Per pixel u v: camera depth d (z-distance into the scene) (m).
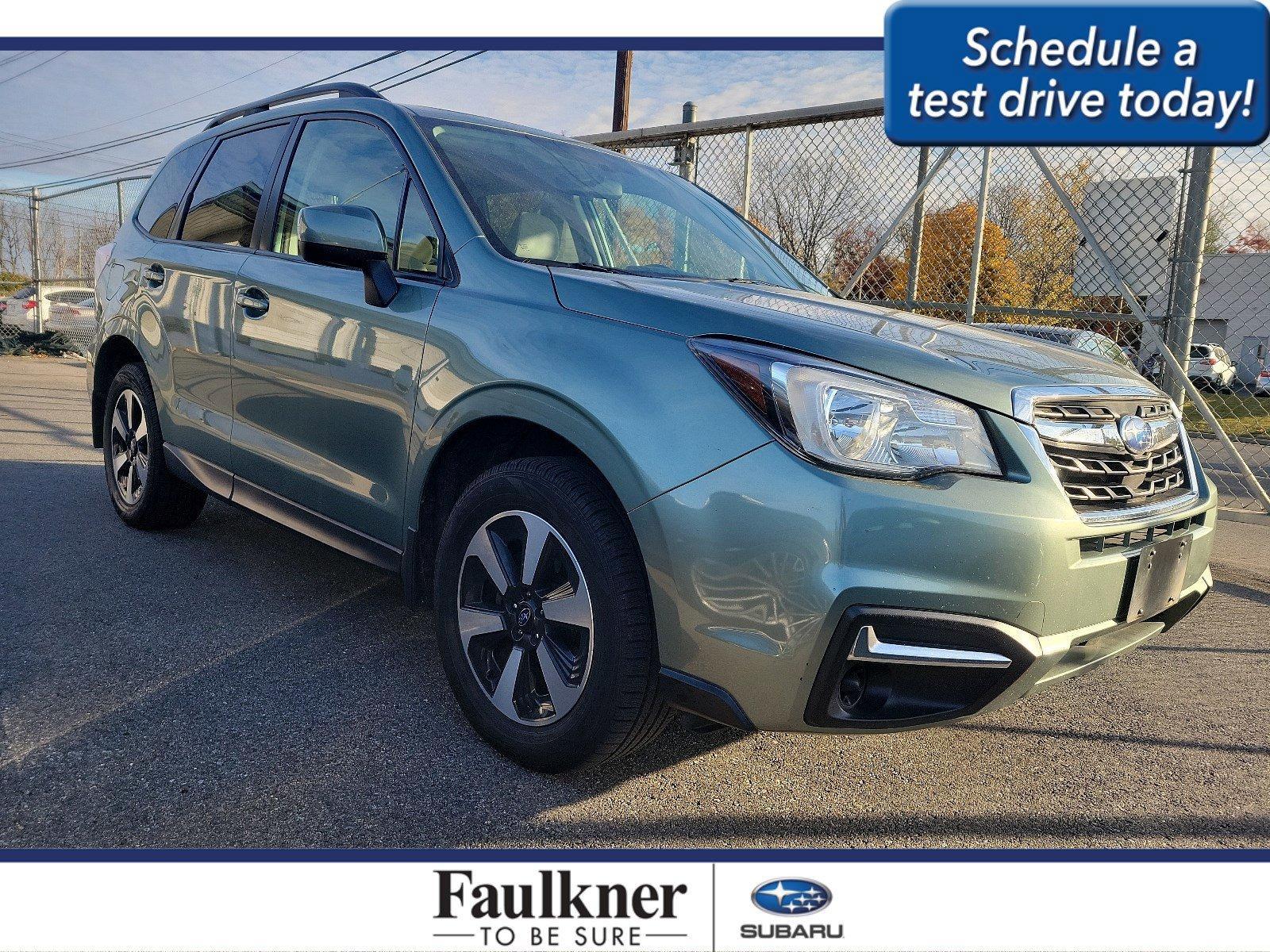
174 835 1.79
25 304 13.12
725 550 1.75
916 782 2.20
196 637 2.75
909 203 5.17
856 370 1.81
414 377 2.31
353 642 2.77
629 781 2.11
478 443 2.30
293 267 2.84
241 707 2.32
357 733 2.22
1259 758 2.39
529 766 2.09
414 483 2.32
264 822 1.85
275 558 3.55
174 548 3.60
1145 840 2.01
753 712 1.77
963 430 1.81
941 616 1.70
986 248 5.35
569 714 1.99
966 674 1.77
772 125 5.82
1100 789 2.21
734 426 1.78
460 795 1.99
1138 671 2.98
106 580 3.20
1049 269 5.18
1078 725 2.56
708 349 1.85
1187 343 4.65
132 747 2.09
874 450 1.73
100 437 4.00
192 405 3.28
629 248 2.73
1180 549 2.16
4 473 4.93
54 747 2.07
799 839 1.95
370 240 2.37
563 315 2.08
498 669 2.19
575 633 2.04
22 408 7.59
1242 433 5.60
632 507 1.84
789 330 1.88
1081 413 1.98
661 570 1.81
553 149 2.97
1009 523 1.75
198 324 3.21
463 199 2.46
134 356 3.83
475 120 2.89
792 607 1.70
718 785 2.13
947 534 1.71
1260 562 4.39
